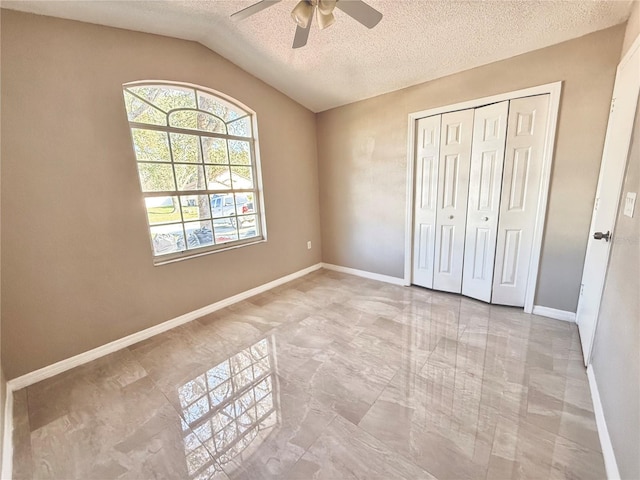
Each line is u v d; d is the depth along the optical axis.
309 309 2.92
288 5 2.12
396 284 3.56
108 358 2.20
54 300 2.01
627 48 1.80
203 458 1.36
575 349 2.07
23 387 1.90
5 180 1.77
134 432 1.52
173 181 2.62
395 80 2.94
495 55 2.40
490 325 2.45
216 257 2.93
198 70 2.62
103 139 2.13
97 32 2.04
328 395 1.73
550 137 2.29
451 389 1.74
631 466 1.01
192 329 2.60
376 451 1.36
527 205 2.51
